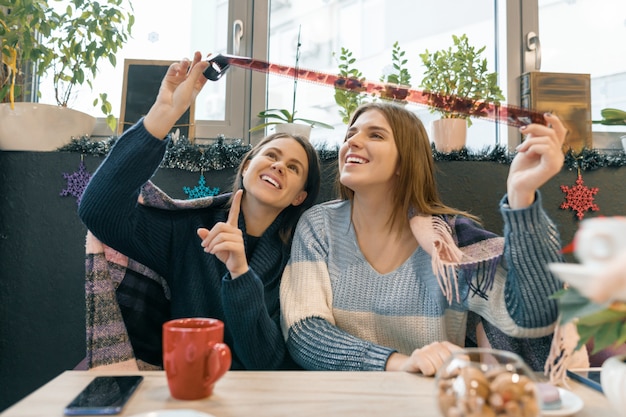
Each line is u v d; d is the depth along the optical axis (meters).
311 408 0.54
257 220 1.34
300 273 1.16
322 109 1.87
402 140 1.18
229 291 0.97
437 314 1.06
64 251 1.50
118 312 1.20
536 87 1.71
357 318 1.12
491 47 1.91
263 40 1.85
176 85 1.16
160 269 1.27
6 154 1.52
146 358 1.25
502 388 0.43
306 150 1.37
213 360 0.56
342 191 1.32
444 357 0.70
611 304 0.43
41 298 1.50
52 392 0.59
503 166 1.57
